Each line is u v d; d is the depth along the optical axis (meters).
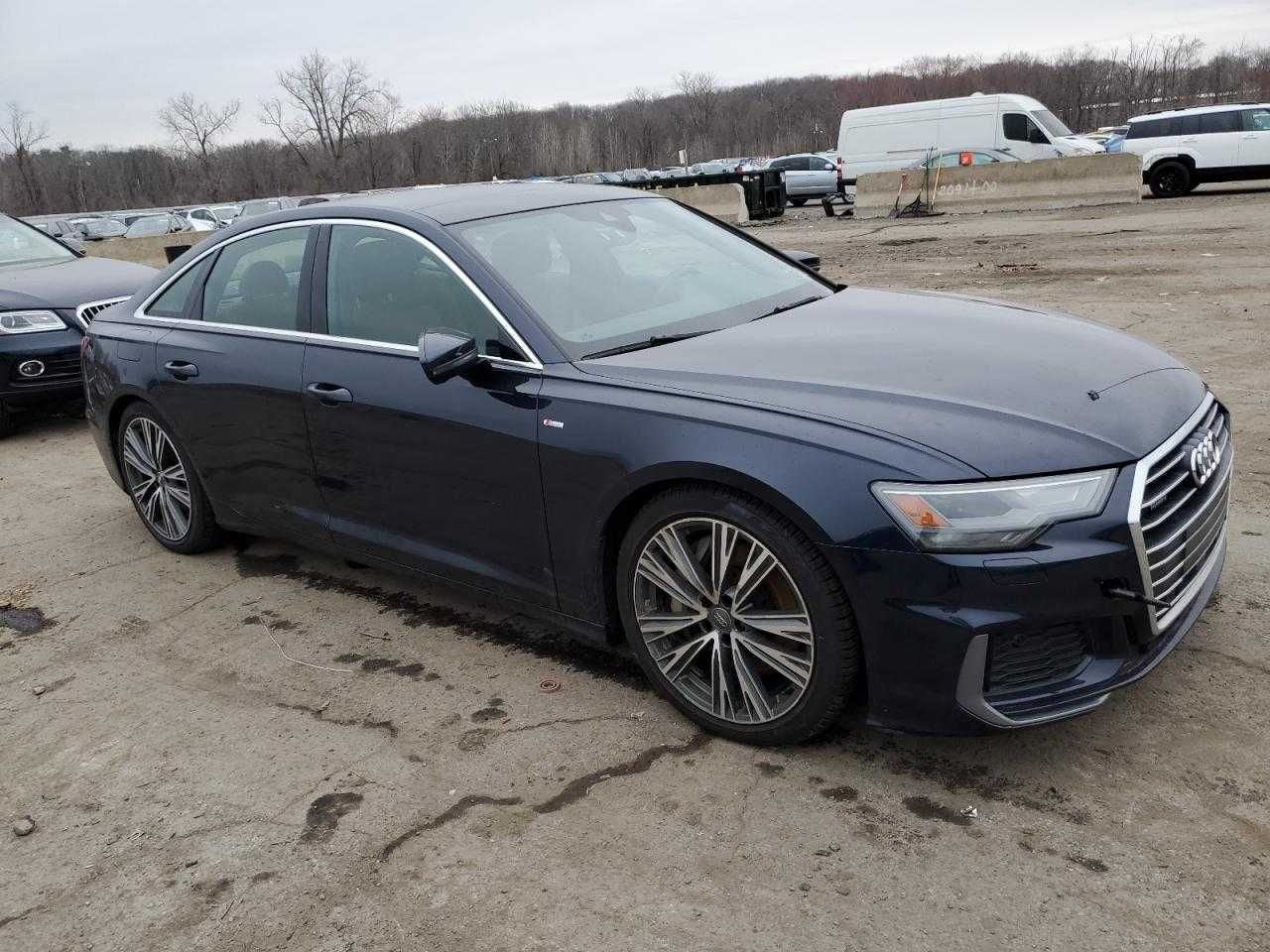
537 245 3.53
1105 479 2.46
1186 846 2.38
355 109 82.94
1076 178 19.41
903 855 2.44
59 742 3.30
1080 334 3.22
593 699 3.25
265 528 4.29
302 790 2.91
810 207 28.33
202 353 4.20
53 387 7.17
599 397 2.98
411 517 3.59
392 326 3.55
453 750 3.04
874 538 2.47
